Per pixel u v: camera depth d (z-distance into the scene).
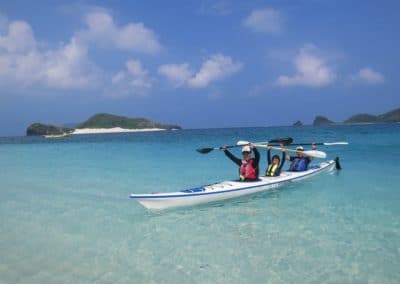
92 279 5.80
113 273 6.01
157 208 9.80
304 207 9.91
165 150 30.55
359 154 22.44
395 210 9.34
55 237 7.88
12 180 15.66
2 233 8.21
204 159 22.52
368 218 8.70
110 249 7.09
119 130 143.62
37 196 12.23
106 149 34.62
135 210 10.13
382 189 11.93
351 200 10.52
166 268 6.16
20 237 7.90
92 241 7.58
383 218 8.67
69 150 34.97
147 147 35.38
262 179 12.36
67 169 19.20
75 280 5.77
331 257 6.45
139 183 14.19
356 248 6.83
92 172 17.64
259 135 54.91
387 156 21.02
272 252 6.74
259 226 8.31
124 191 12.74
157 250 6.99
